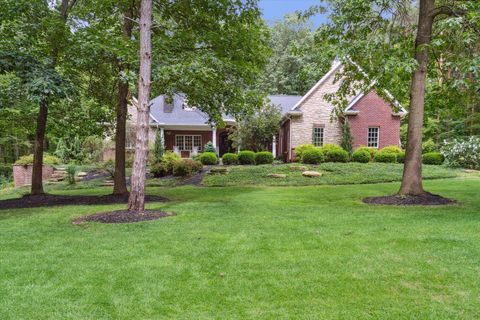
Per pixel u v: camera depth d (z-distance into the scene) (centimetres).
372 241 440
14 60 754
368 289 301
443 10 770
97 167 1856
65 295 295
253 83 989
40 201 944
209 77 804
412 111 808
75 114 1189
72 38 853
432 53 860
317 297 288
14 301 284
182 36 875
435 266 351
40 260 381
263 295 293
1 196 1322
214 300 285
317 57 895
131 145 2036
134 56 776
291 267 354
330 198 890
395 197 803
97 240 462
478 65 632
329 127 1900
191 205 769
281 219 586
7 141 2086
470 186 1037
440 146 1866
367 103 1845
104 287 310
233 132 1950
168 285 314
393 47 852
